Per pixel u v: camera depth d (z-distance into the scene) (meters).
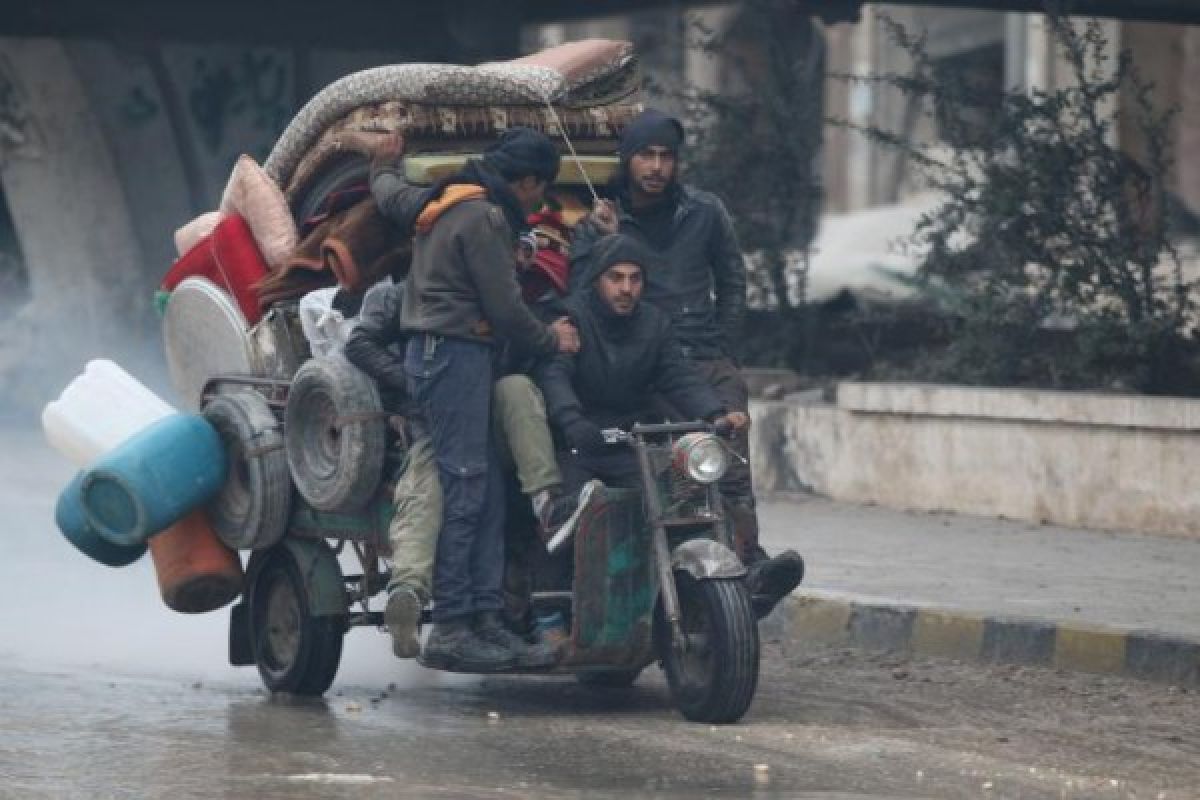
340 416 25.72
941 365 46.44
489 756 23.23
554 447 25.95
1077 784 22.17
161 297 29.33
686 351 28.00
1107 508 39.88
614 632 25.23
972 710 26.47
